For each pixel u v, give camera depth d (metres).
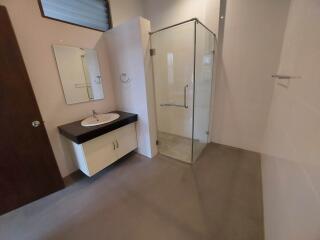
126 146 2.26
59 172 1.82
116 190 1.79
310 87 0.71
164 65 2.55
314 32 0.74
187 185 1.80
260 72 2.07
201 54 2.05
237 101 2.37
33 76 1.63
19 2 1.47
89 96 2.15
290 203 0.77
